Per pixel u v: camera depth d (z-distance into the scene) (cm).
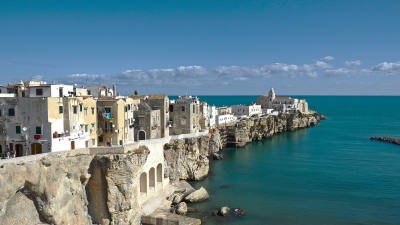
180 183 8344
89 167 5344
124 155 5428
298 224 6141
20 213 4397
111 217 5381
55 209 4725
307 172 10000
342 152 13412
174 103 10288
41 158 4756
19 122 5534
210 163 11306
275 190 8156
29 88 6438
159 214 6181
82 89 8275
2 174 4091
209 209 6850
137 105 8975
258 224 6134
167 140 8494
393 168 10556
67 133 5806
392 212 6712
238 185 8581
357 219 6372
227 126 14888
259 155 12800
